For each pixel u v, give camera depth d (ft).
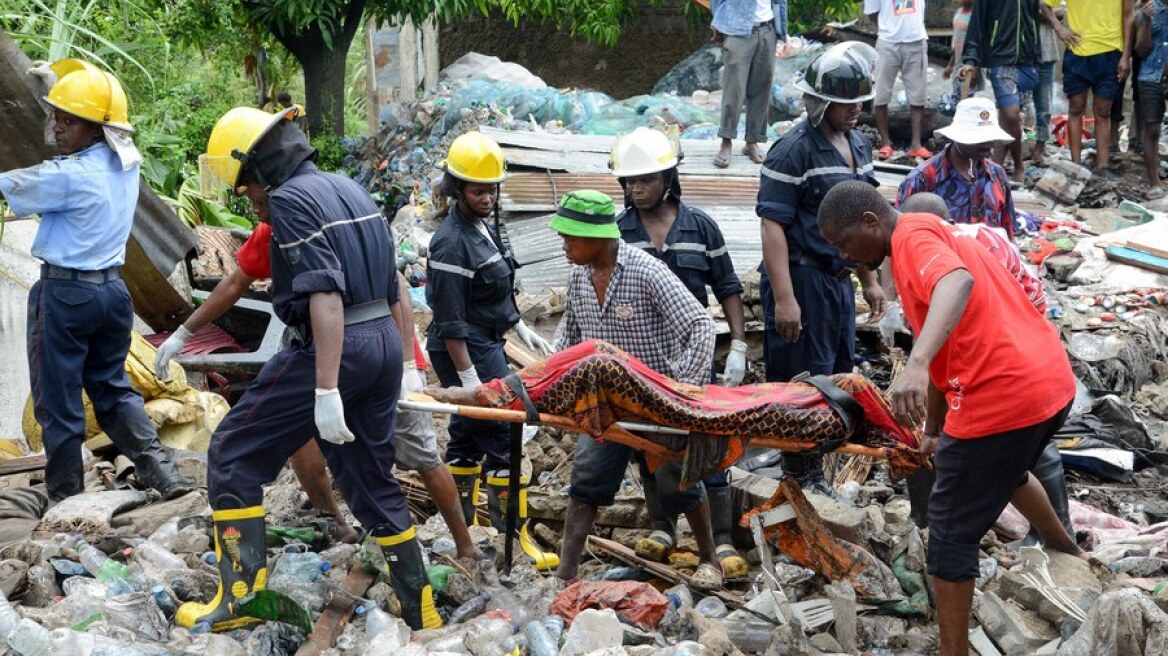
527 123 36.19
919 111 34.86
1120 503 17.89
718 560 15.12
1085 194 33.71
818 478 16.57
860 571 13.12
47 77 19.76
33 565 14.60
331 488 16.14
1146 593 13.07
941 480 11.86
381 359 12.59
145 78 33.71
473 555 14.55
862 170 17.15
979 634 13.08
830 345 17.28
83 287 16.71
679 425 12.42
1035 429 11.41
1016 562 14.83
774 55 30.83
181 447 20.16
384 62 61.16
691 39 55.21
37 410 17.12
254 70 51.44
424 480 14.29
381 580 14.14
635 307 14.19
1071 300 25.14
